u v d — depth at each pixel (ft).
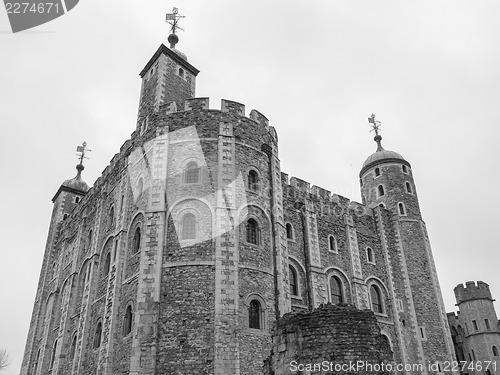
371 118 132.57
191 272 60.85
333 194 101.35
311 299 82.74
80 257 93.61
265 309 62.34
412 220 110.42
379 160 119.96
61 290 101.24
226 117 73.00
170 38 92.89
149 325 57.47
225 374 54.80
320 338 41.34
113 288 67.46
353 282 92.07
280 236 70.23
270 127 79.10
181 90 84.94
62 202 124.77
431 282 104.01
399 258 104.88
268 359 44.60
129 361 57.93
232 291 59.98
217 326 57.26
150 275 60.80
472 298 129.49
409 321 97.60
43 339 99.96
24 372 103.71
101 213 87.04
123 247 69.82
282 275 67.31
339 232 96.68
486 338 123.95
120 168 83.92
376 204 115.44
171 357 55.93
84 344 75.31
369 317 42.57
